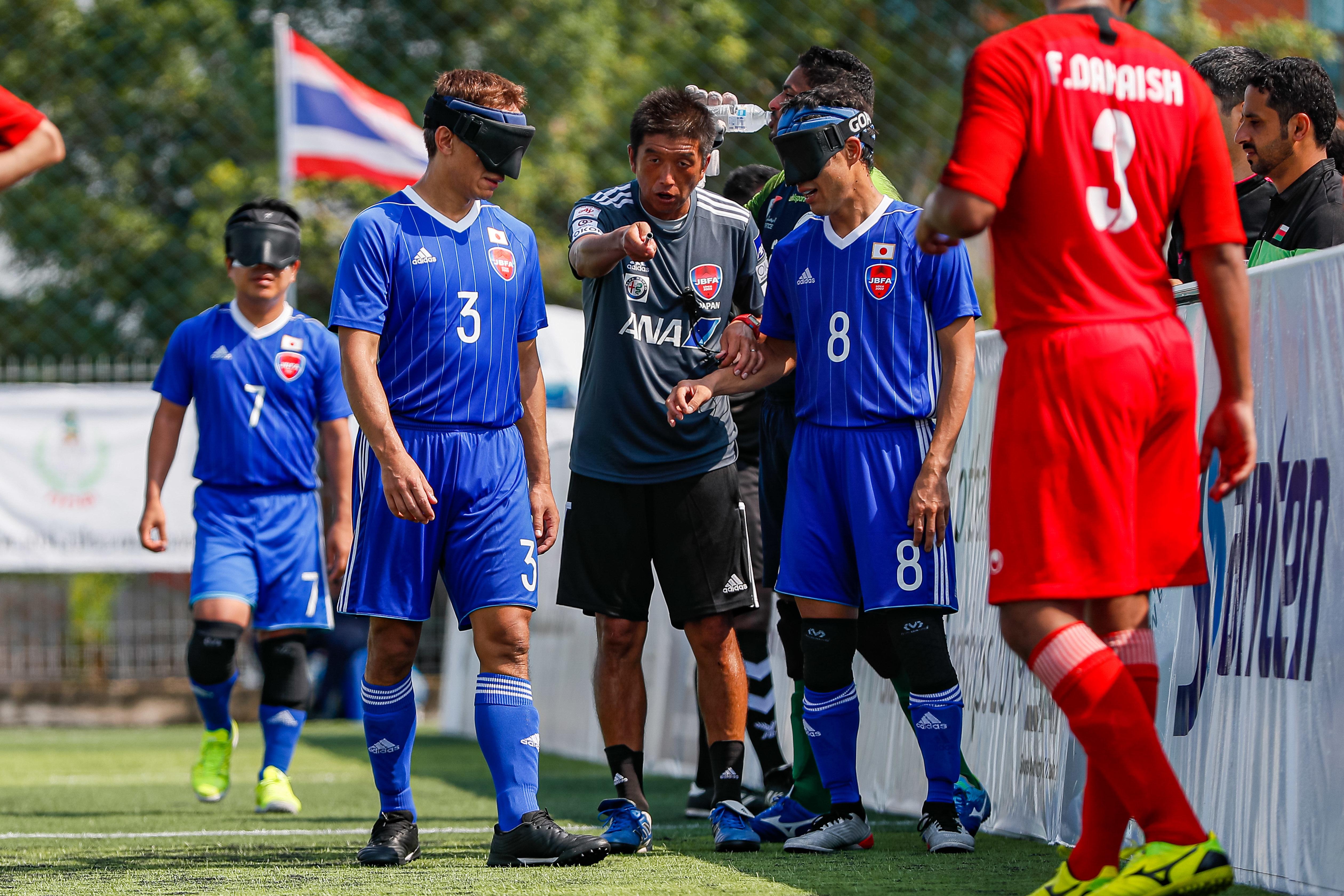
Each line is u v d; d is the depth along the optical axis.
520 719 12.88
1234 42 47.88
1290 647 10.67
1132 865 8.52
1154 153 9.02
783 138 12.95
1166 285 9.13
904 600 12.85
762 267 14.72
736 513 14.20
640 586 14.19
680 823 17.34
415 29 58.22
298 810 19.38
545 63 57.12
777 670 20.11
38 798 21.83
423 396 12.79
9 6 59.22
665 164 13.77
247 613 19.45
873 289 13.04
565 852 12.53
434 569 12.99
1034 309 8.98
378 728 13.24
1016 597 8.90
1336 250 10.51
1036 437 8.86
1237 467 9.05
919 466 12.98
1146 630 9.36
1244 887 10.91
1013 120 8.83
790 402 14.88
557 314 38.34
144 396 39.28
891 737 17.61
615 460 14.04
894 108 49.22
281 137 42.59
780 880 11.44
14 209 59.19
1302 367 10.85
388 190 56.16
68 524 38.78
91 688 43.41
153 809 20.02
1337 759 10.01
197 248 56.78
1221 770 11.46
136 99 60.03
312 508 20.11
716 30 53.66
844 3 51.22
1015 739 15.07
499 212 13.53
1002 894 10.66
